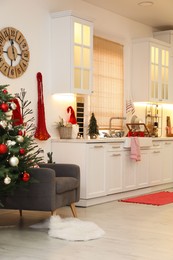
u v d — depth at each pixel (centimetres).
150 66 781
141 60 787
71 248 386
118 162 650
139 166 702
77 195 519
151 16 780
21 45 571
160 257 360
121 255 365
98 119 718
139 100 789
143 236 429
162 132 880
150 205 605
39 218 517
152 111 853
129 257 360
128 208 581
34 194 462
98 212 552
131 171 681
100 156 612
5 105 410
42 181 460
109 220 503
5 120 409
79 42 618
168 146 789
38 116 591
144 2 694
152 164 740
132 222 493
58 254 368
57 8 630
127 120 782
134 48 795
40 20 602
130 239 418
